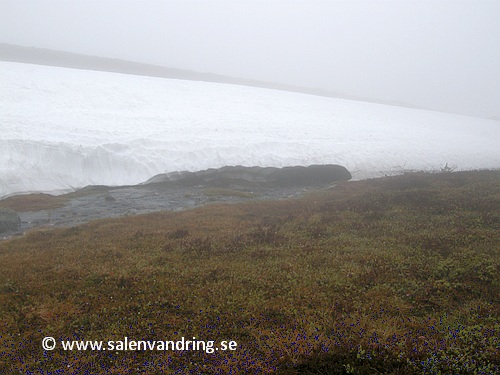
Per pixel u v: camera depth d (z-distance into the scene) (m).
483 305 7.77
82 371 6.08
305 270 10.17
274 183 31.14
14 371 6.11
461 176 27.50
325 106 72.06
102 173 28.45
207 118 43.09
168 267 10.59
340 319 7.42
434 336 6.52
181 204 23.05
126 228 15.54
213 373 5.88
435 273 9.58
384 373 5.66
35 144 27.58
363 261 10.76
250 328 7.21
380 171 35.97
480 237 12.19
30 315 7.96
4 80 44.59
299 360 5.98
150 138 32.41
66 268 10.48
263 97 68.69
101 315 7.98
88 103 42.78
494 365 5.54
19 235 16.39
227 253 11.92
